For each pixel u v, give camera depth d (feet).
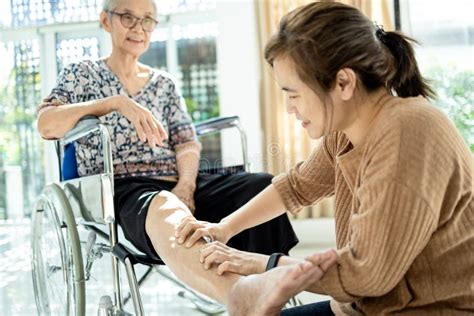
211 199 5.73
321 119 2.71
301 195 3.75
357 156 2.78
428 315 2.57
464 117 9.99
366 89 2.72
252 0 10.62
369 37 2.66
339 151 3.39
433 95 3.00
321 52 2.56
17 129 13.25
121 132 5.84
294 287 2.51
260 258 3.33
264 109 10.10
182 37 12.83
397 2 9.64
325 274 2.55
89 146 5.77
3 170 13.33
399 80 2.89
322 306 3.36
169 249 3.98
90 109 5.31
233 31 11.18
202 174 6.20
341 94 2.64
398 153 2.44
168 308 7.19
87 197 5.16
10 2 12.64
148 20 6.04
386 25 9.78
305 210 10.58
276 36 2.70
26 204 13.43
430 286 2.56
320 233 10.52
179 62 13.46
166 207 4.57
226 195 5.69
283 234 5.14
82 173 5.77
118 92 6.08
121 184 5.56
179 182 5.82
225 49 11.23
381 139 2.54
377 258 2.41
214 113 13.66
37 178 13.42
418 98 2.72
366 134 2.72
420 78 2.97
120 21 5.96
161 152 6.06
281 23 2.75
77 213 5.52
